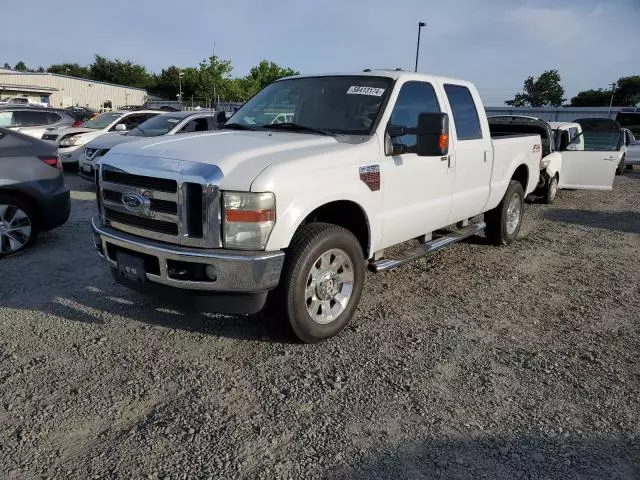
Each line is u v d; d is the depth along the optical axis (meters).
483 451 2.94
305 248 3.80
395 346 4.16
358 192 4.16
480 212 6.35
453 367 3.85
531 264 6.56
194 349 4.03
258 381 3.60
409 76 4.96
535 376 3.75
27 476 2.67
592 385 3.65
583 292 5.60
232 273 3.52
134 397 3.38
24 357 3.86
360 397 3.43
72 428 3.06
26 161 6.31
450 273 6.07
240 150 3.81
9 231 6.20
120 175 3.96
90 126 14.35
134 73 97.12
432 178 5.07
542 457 2.89
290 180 3.63
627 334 4.53
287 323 3.90
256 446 2.93
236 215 3.50
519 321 4.75
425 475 2.74
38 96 53.53
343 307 4.24
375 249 4.56
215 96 55.69
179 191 3.56
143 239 3.83
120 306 4.77
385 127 4.50
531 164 7.42
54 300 4.88
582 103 93.81
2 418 3.14
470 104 5.86
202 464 2.78
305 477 2.71
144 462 2.79
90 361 3.82
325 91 4.98
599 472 2.79
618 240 8.06
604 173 11.38
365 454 2.89
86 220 8.19
